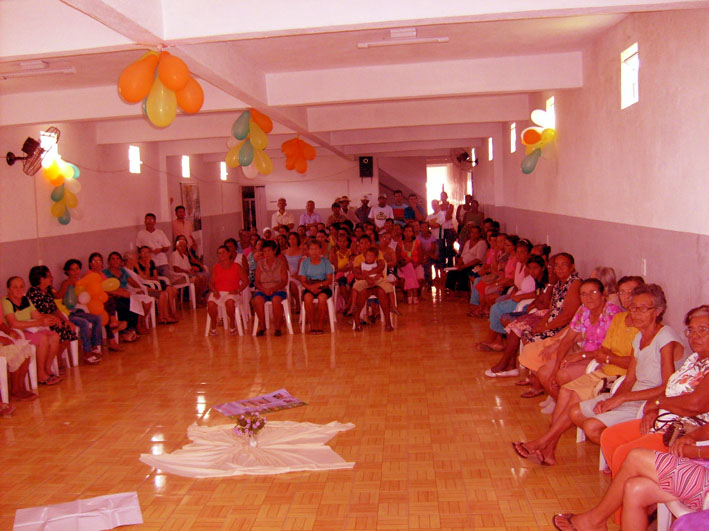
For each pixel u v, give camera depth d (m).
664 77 4.49
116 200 10.54
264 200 17.61
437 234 13.85
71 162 9.13
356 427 4.95
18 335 6.27
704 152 3.91
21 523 3.65
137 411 5.59
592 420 3.78
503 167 11.92
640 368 3.79
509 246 7.94
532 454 4.17
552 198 8.00
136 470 4.35
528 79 6.54
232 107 6.96
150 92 4.45
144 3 3.81
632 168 5.19
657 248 4.70
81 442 4.92
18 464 4.54
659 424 3.36
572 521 3.28
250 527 3.54
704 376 3.15
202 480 4.13
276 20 4.02
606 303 4.60
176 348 7.92
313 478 4.09
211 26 4.08
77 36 4.20
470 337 7.76
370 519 3.56
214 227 15.42
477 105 9.05
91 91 7.06
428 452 4.43
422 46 5.83
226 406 5.58
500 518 3.51
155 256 10.65
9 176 7.70
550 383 4.81
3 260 7.55
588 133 6.36
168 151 12.34
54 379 6.53
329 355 7.20
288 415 5.29
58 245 8.76
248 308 9.45
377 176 17.17
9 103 7.17
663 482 2.88
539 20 5.11
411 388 5.86
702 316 3.21
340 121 9.09
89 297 7.53
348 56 6.09
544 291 6.48
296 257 9.69
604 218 5.95
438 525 3.46
